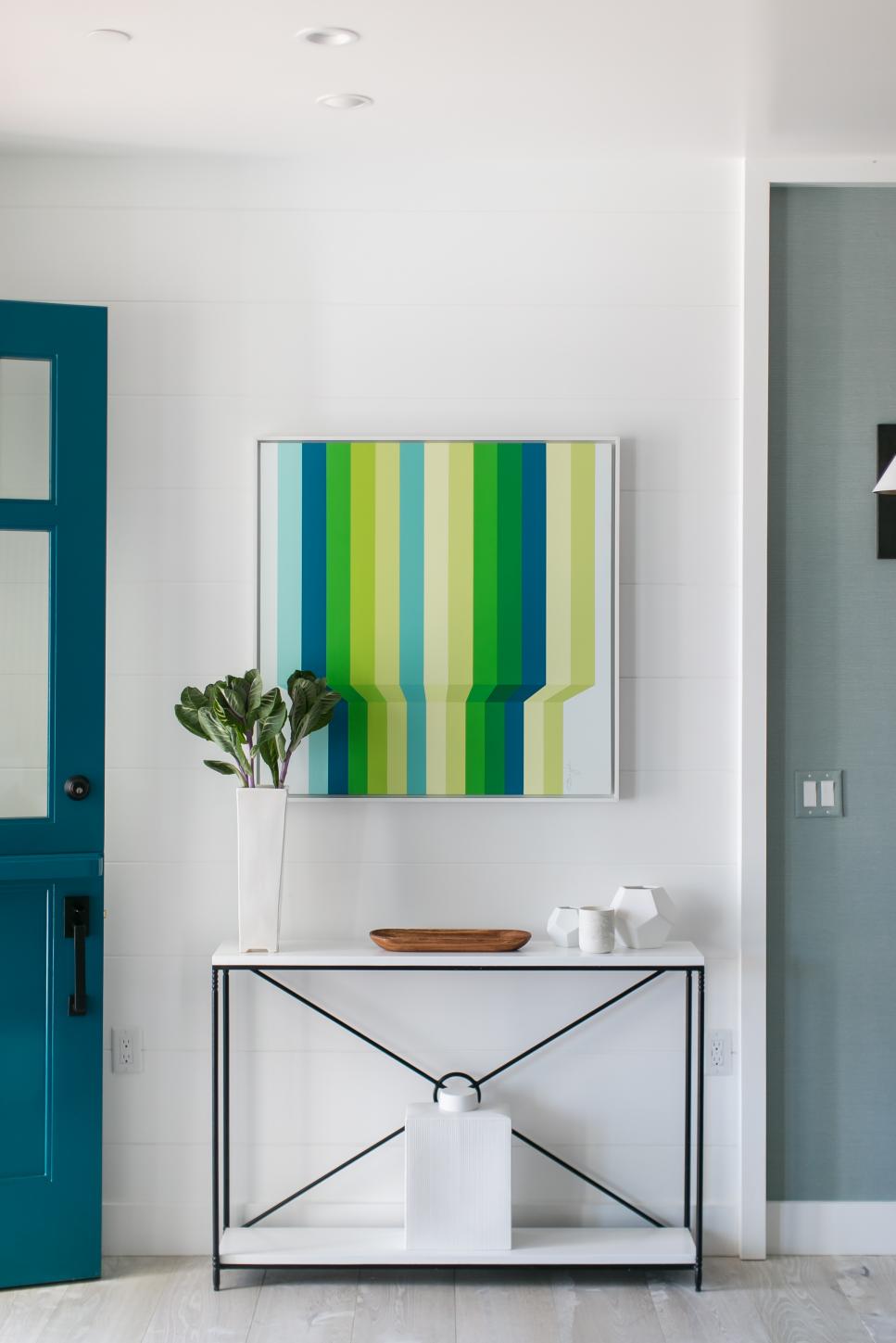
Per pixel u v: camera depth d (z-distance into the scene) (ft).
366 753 10.93
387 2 8.23
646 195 11.09
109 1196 10.96
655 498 11.09
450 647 10.93
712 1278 10.55
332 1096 11.01
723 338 11.10
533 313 11.09
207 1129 10.98
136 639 11.03
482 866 11.04
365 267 11.08
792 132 10.46
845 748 11.18
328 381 11.07
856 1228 11.08
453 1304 10.02
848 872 11.18
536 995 11.04
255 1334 9.50
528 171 11.09
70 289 11.01
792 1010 11.16
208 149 10.80
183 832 11.02
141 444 11.04
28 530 10.36
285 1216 10.93
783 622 11.16
